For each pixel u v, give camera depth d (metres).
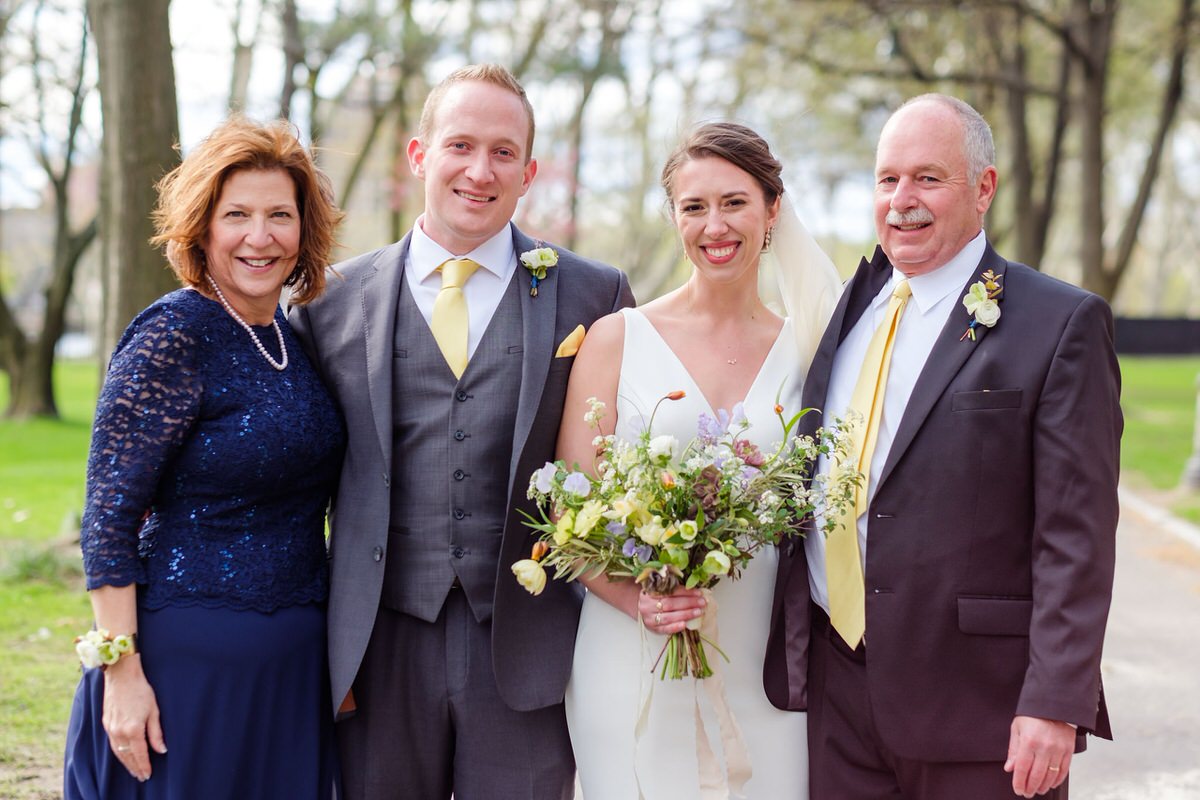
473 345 2.89
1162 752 4.48
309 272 2.87
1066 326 2.43
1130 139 29.55
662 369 2.84
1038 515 2.41
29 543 7.04
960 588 2.47
